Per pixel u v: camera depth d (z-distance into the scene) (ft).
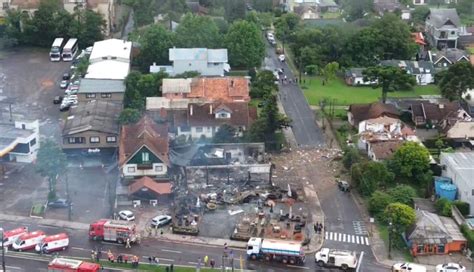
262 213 381.40
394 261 344.49
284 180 425.28
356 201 403.54
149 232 364.38
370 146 449.89
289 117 519.19
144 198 394.93
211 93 519.19
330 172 437.58
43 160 387.14
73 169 433.48
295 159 453.99
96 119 463.01
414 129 505.66
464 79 531.09
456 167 407.44
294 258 336.08
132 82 529.04
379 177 408.05
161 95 529.04
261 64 621.72
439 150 466.70
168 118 485.56
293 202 398.83
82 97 517.96
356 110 506.07
